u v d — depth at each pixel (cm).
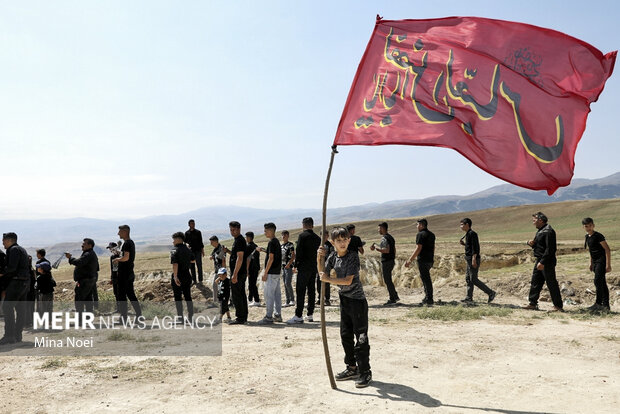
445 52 613
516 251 2945
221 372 634
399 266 2797
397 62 631
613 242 3416
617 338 826
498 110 574
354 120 618
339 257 573
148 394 546
